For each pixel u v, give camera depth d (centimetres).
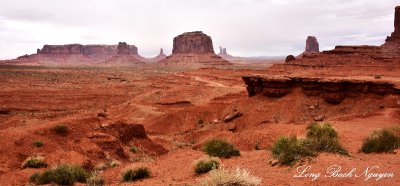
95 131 3519
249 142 3578
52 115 7388
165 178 1708
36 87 12569
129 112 7944
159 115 7162
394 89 4919
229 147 2158
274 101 5828
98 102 10131
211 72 16250
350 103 5188
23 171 2305
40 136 3044
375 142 1973
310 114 5244
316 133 2355
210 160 1717
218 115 6444
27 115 7325
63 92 11444
